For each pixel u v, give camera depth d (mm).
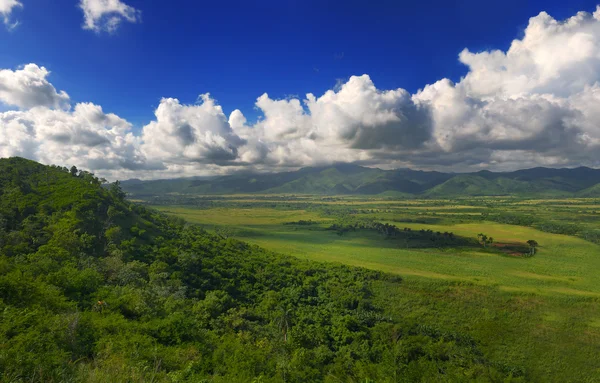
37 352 16531
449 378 46469
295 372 32281
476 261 115188
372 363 47812
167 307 39688
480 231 183750
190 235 97625
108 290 35812
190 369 21719
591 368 54812
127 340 23250
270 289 71125
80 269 44281
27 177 88250
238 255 89188
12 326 19125
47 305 25297
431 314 70500
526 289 81312
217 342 32531
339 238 164000
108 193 93312
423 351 53312
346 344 53781
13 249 47000
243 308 55625
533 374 53500
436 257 120562
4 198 71125
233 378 24047
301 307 65625
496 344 60438
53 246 49406
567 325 65688
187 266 66562
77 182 89562
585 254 127375
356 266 99250
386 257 119125
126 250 62938
